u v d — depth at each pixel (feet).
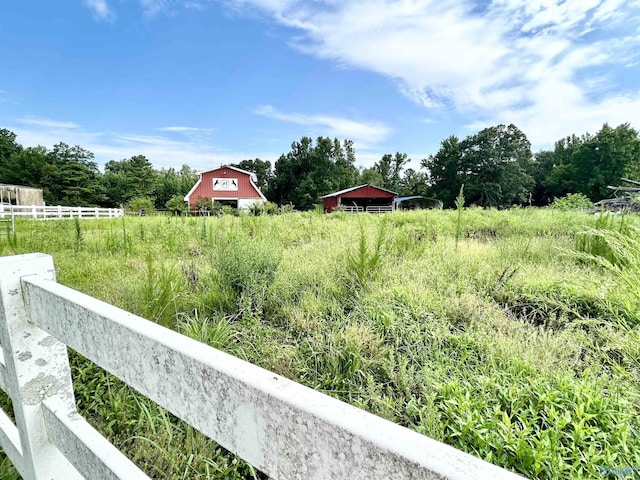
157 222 30.96
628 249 5.30
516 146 119.55
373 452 1.00
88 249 17.69
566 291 8.14
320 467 1.14
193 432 4.46
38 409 2.77
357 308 7.90
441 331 6.73
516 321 7.26
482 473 0.85
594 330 6.07
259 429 1.31
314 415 1.13
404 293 8.49
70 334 2.32
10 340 2.62
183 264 12.18
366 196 95.96
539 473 3.61
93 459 2.12
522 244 13.70
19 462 3.07
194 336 6.45
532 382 4.93
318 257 12.14
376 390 5.31
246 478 4.13
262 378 1.33
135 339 1.79
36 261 2.78
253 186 86.74
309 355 6.43
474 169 121.80
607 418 4.22
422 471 0.90
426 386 5.14
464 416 4.39
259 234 15.93
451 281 9.66
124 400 5.08
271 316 8.38
